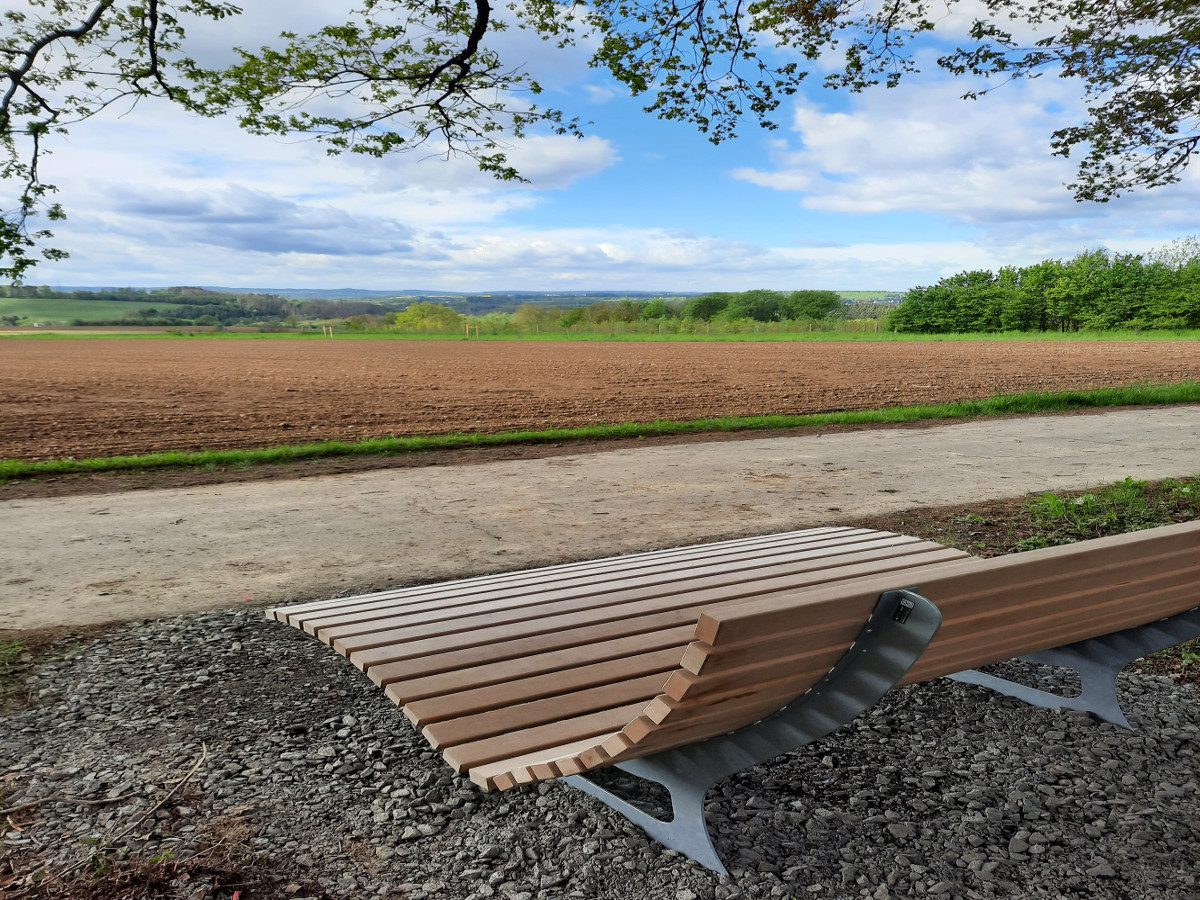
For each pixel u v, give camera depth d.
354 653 2.95
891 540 4.71
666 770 2.49
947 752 3.16
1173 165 9.25
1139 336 62.91
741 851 2.51
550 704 2.58
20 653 4.14
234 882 2.31
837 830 2.63
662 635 3.16
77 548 6.37
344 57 8.58
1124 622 3.06
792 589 3.75
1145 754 3.14
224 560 6.04
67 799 2.75
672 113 9.51
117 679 3.85
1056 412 15.72
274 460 10.70
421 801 2.80
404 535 6.80
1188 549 2.75
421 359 40.94
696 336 74.25
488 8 8.23
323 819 2.68
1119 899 2.28
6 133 8.02
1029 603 2.37
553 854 2.49
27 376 29.09
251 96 8.70
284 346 60.97
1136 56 8.51
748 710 2.15
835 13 8.81
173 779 2.92
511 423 15.09
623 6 8.67
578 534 6.83
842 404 18.11
